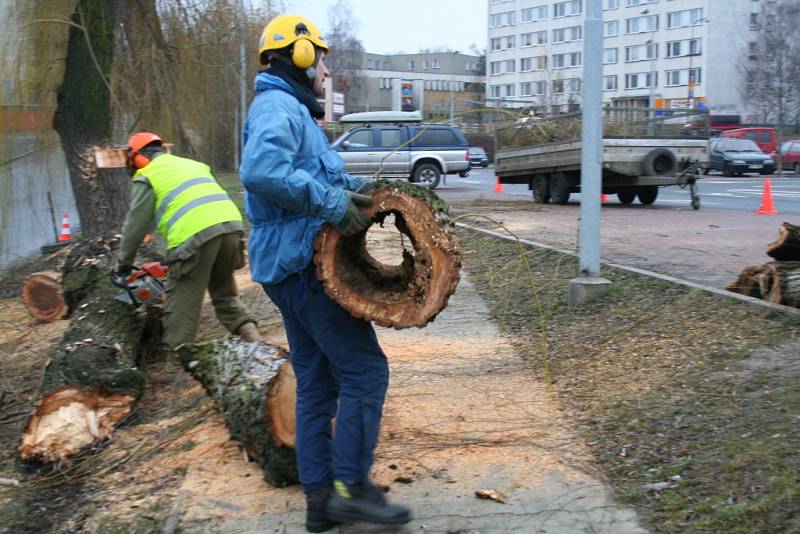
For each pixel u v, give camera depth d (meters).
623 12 84.62
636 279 7.46
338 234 3.42
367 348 3.57
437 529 3.58
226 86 12.07
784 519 3.25
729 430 4.07
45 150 10.40
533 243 10.63
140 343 6.13
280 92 3.46
